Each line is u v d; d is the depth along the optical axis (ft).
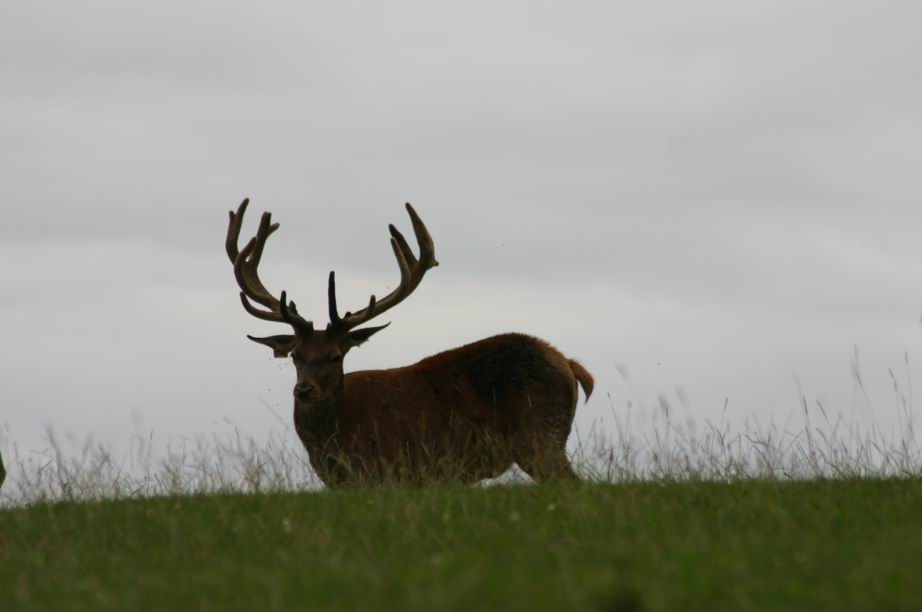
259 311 168.45
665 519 102.12
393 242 174.19
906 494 112.88
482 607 72.59
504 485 129.49
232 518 111.75
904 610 69.77
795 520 101.60
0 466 132.46
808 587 74.49
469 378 163.73
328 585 79.77
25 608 81.20
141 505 121.90
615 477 128.36
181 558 97.30
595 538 96.32
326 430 159.12
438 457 160.25
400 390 162.40
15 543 108.37
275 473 133.90
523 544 94.27
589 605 70.95
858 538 92.99
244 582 83.87
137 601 80.38
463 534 99.09
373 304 165.17
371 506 114.42
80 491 131.23
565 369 164.76
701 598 72.69
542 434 161.68
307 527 105.29
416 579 79.46
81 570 95.20
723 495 115.03
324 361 158.30
